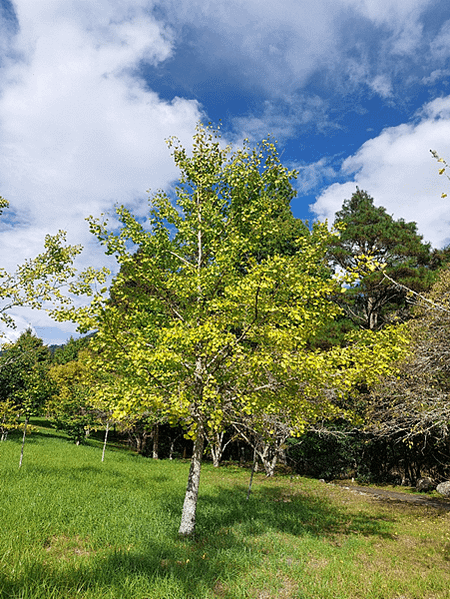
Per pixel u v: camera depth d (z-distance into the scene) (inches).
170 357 235.3
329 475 823.1
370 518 410.0
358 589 203.6
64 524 266.1
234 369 277.4
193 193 366.0
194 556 230.1
